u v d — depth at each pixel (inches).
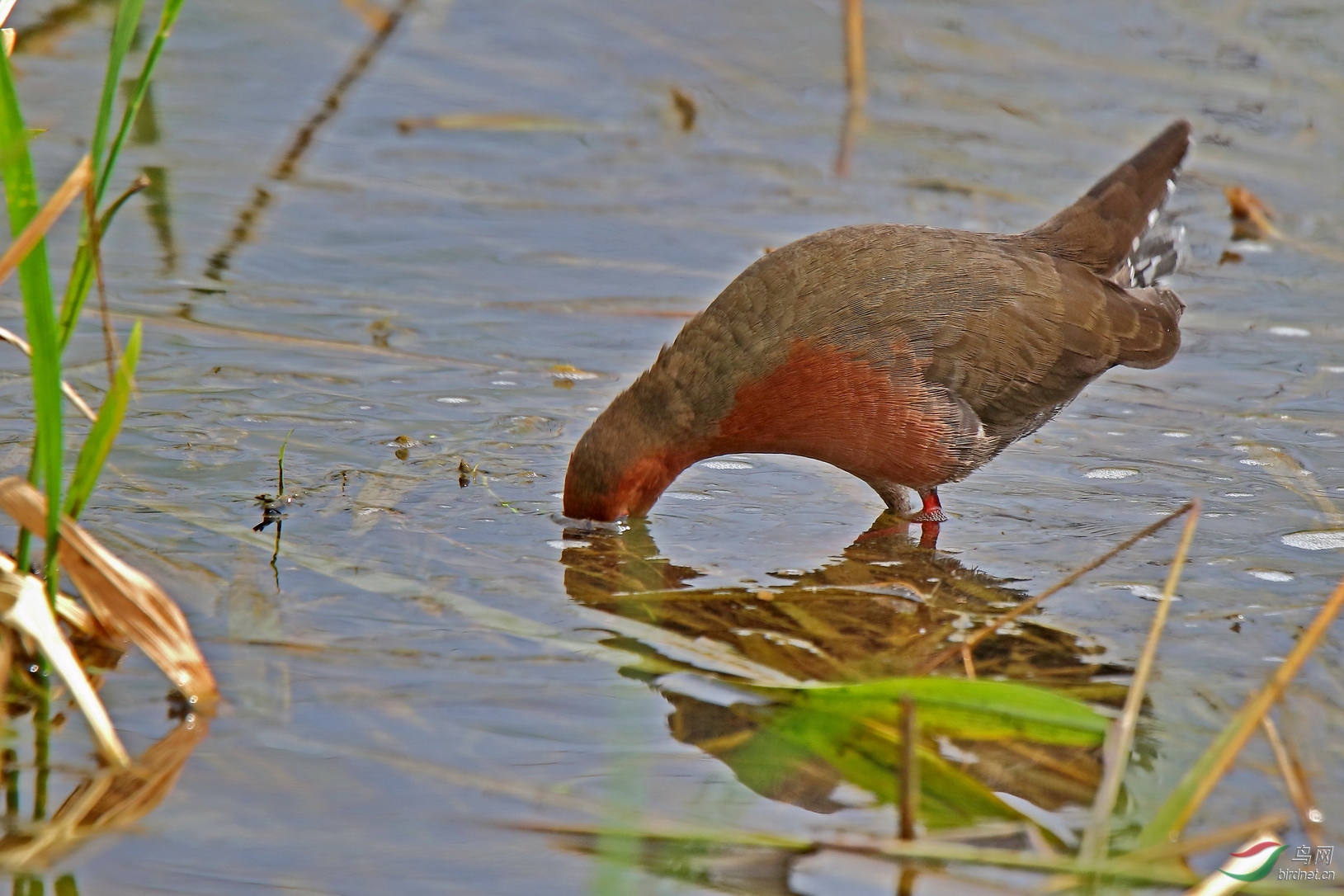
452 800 263.0
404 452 428.1
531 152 646.5
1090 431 466.0
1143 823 268.7
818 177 628.4
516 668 312.8
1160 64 722.2
